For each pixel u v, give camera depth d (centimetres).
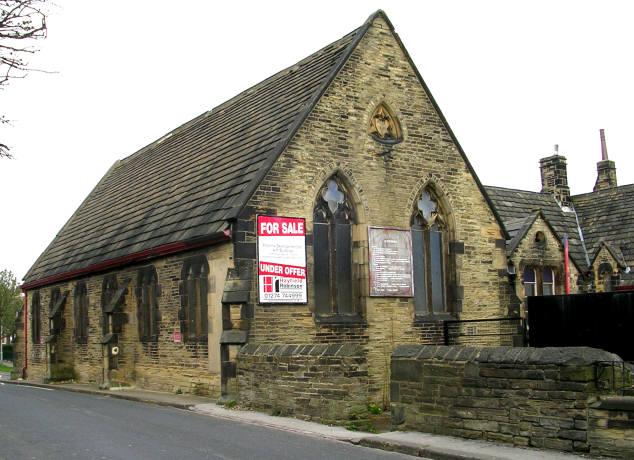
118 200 2961
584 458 950
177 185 2311
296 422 1312
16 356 3481
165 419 1425
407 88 2008
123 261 2211
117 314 2228
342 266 1842
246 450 1053
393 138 1973
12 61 1093
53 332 2772
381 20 1997
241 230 1661
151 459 990
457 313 1997
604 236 2766
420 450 1034
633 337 1452
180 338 1947
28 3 1060
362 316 1831
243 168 1861
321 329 1748
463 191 2073
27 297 3412
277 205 1719
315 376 1324
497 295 2097
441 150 2047
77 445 1118
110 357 2203
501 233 2138
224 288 1638
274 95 2181
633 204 2803
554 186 3028
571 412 985
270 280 1675
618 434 940
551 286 2381
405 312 1900
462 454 988
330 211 1839
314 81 1952
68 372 2772
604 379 981
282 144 1748
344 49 1966
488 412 1080
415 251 1986
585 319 1528
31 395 2144
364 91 1919
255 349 1514
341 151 1848
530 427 1027
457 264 2020
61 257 3050
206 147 2373
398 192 1941
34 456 1033
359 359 1285
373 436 1137
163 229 2069
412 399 1193
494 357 1080
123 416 1488
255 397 1495
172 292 1997
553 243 2377
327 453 1034
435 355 1164
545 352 1031
